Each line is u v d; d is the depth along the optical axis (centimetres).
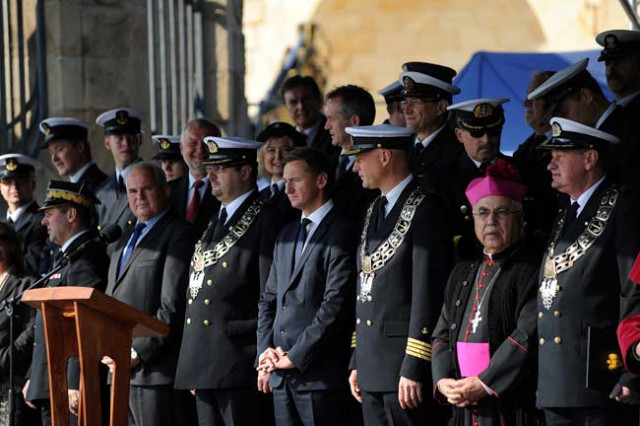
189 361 1781
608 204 1422
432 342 1546
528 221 1585
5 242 2066
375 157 1641
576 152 1438
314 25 4684
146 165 1905
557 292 1423
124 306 1460
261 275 1781
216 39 2831
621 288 1391
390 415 1599
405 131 1642
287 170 1723
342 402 1683
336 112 1891
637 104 1627
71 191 1977
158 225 1891
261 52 4719
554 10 4456
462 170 1709
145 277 1869
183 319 1853
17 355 2041
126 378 1480
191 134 2033
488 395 1464
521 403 1463
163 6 2761
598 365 1384
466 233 1653
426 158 1748
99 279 1962
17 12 2573
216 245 1806
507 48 4519
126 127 2145
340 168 2055
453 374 1509
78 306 1427
